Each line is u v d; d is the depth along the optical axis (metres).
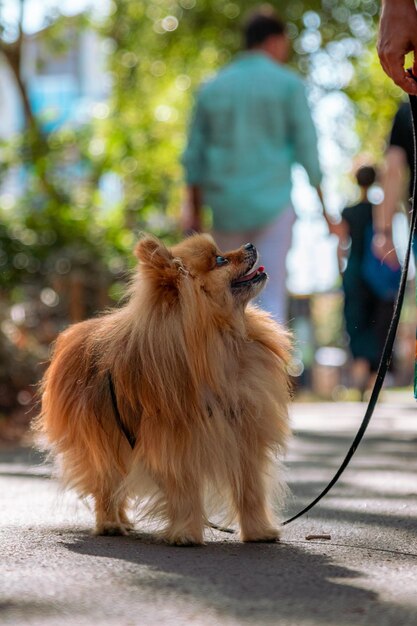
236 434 4.96
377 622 3.38
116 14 24.67
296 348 5.38
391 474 7.50
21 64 18.53
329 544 4.88
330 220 10.19
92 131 17.78
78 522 5.62
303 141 9.93
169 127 21.98
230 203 9.98
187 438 4.85
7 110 32.91
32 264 13.95
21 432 10.57
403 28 5.07
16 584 3.91
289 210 10.07
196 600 3.64
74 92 33.97
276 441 5.05
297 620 3.39
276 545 4.87
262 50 10.12
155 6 24.84
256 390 4.97
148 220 18.19
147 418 4.88
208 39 24.88
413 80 5.12
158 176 19.41
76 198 15.84
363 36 24.89
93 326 5.54
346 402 17.47
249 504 5.00
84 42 33.50
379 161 26.77
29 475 7.53
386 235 9.02
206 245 5.11
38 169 15.83
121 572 4.12
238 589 3.82
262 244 10.05
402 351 27.91
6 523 5.54
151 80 25.16
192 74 25.17
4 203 15.32
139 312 4.96
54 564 4.31
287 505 6.13
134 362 4.95
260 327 5.12
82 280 14.05
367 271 12.84
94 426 5.23
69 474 5.52
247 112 9.89
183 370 4.84
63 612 3.50
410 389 25.81
